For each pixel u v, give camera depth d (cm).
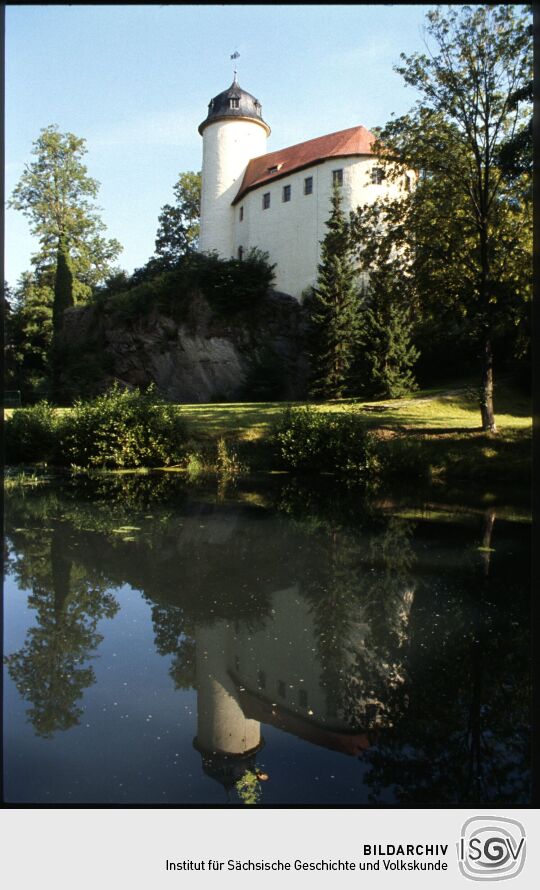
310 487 1455
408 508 1168
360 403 2355
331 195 3622
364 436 1641
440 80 1744
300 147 4006
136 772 322
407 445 1602
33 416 1962
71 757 331
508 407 2147
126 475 1669
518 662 463
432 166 1819
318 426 1686
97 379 3559
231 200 4350
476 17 1655
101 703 397
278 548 832
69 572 708
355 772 326
